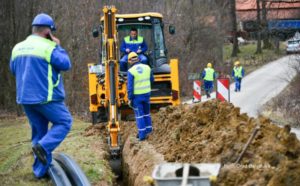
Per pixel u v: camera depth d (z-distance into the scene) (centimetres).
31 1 5016
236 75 5741
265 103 4603
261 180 1217
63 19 5194
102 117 2606
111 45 2041
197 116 1891
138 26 2766
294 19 9431
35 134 1536
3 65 4844
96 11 5447
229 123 1692
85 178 1466
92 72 2581
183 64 7106
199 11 8162
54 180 1439
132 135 2244
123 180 1980
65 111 1459
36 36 1432
